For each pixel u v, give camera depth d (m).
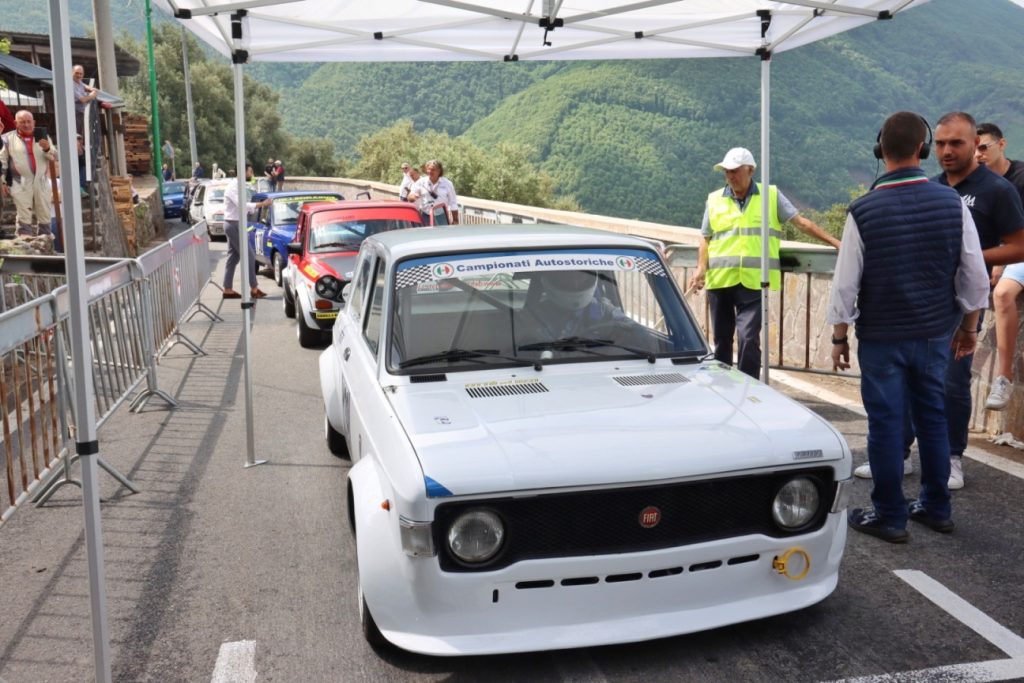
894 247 4.46
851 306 4.62
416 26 7.30
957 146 5.22
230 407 8.20
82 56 33.97
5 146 13.12
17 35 27.92
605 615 3.41
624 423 3.63
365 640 3.87
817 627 3.91
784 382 8.51
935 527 4.91
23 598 4.42
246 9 6.11
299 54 7.76
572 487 3.30
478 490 3.23
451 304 4.45
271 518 5.38
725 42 7.38
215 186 29.61
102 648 3.42
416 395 3.97
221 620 4.11
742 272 7.01
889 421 4.66
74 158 3.26
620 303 4.63
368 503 3.64
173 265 11.01
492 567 3.30
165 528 5.27
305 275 11.16
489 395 3.94
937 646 3.73
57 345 5.85
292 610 4.19
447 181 15.95
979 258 4.54
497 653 3.28
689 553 3.43
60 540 5.17
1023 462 6.01
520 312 4.48
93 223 15.90
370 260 5.51
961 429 5.44
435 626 3.31
